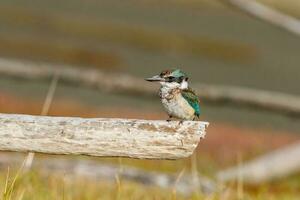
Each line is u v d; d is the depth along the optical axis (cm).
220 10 5122
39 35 3775
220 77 3450
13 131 645
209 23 4694
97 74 1669
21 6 4294
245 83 3388
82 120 643
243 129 2569
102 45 3772
